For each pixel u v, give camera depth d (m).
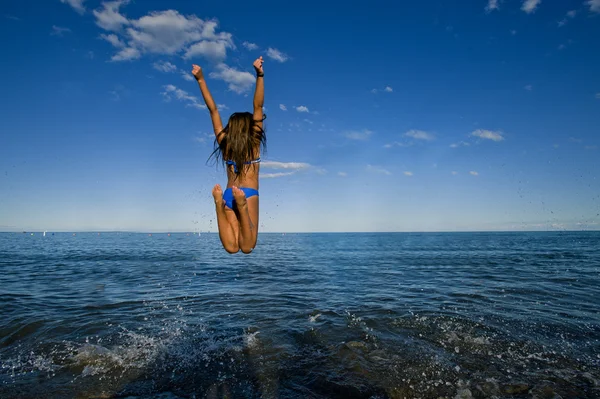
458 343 5.56
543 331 6.13
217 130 3.31
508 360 4.93
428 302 8.41
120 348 5.34
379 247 37.91
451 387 4.16
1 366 4.69
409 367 4.67
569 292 9.70
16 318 6.92
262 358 4.95
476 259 20.62
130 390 4.04
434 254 25.47
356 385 4.17
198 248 33.75
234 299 8.82
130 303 8.38
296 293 9.65
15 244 40.88
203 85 3.30
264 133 3.28
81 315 7.21
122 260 19.72
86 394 3.94
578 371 4.59
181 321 6.77
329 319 6.87
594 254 24.14
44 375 4.43
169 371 4.55
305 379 4.31
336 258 22.11
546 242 48.34
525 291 9.85
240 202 2.66
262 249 33.75
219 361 4.85
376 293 9.63
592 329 6.26
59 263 17.94
